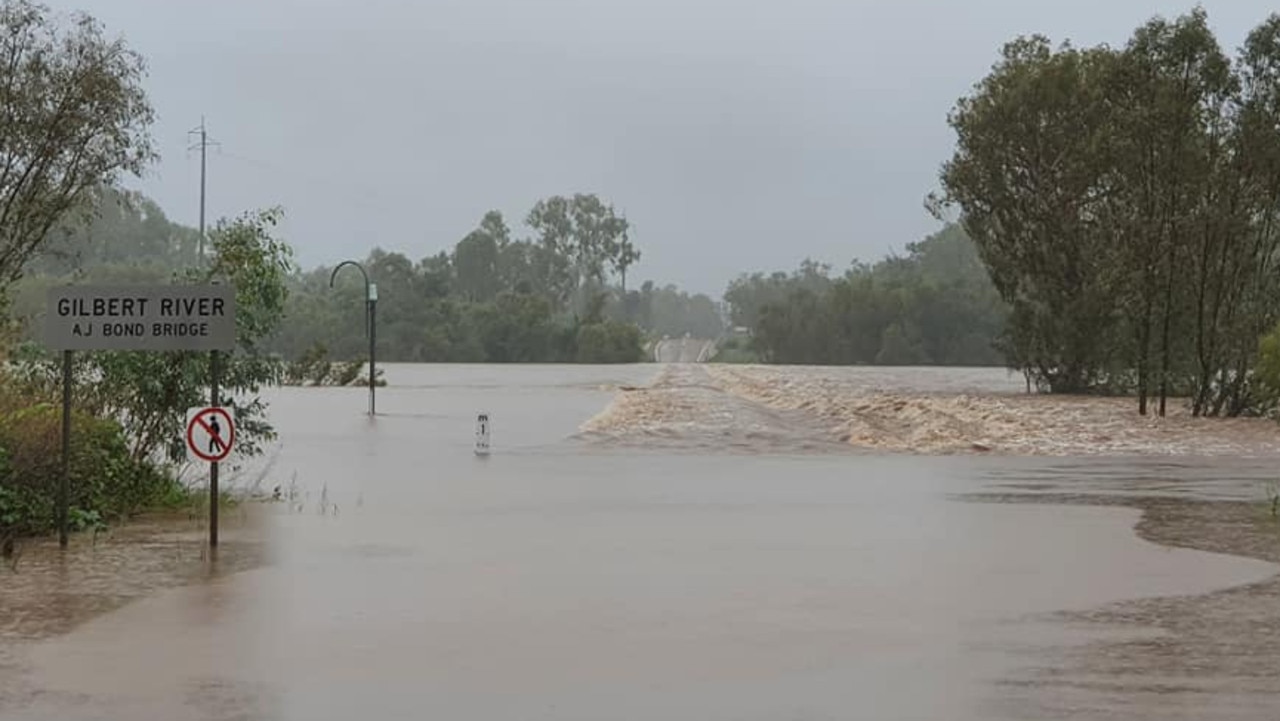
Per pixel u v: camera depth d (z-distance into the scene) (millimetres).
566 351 150375
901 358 144000
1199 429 35406
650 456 27141
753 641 9438
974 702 7770
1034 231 55375
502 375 94688
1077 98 53188
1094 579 12102
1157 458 27562
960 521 16438
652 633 9703
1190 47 38594
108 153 21672
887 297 147500
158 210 159500
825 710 7605
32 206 21312
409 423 37781
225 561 12953
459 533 15164
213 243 18219
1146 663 8758
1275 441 32000
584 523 16125
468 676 8391
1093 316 53312
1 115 20688
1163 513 17391
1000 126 54719
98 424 15977
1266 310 39062
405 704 7711
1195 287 39594
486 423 28172
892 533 15281
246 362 18188
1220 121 38844
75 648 9117
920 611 10562
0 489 14289
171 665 8641
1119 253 41719
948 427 34969
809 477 22516
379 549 13836
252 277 18047
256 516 16656
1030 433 33906
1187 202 39094
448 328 145875
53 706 7629
